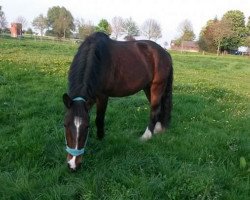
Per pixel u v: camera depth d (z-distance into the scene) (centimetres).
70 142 180
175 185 183
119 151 229
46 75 493
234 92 551
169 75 293
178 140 258
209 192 176
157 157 217
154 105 284
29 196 169
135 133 281
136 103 379
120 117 313
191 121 322
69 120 179
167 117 292
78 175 192
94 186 176
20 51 957
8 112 298
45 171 193
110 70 235
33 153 210
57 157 214
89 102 191
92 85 203
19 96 364
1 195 170
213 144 253
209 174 194
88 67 205
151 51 277
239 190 188
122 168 200
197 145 249
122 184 184
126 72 249
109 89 242
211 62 1545
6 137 244
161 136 267
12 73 473
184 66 1203
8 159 206
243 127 321
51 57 816
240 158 221
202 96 458
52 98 364
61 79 474
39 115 306
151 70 275
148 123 303
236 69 1367
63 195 169
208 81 700
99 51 220
